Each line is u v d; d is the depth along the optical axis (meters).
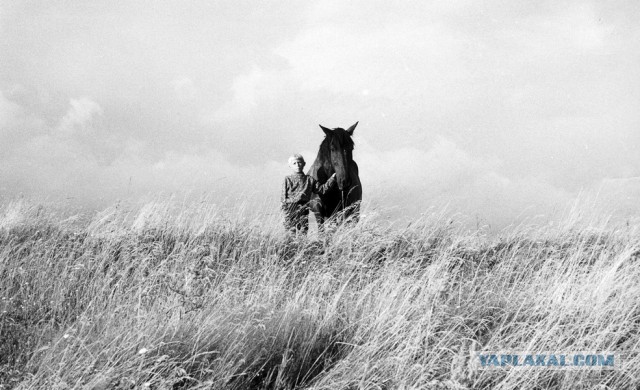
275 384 3.95
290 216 8.73
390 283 5.52
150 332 4.20
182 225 8.28
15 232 8.00
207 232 7.98
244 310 4.88
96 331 4.54
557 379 4.10
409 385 3.73
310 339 4.50
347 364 4.02
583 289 5.21
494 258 6.93
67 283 5.76
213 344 4.27
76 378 3.64
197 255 6.67
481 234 7.76
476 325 4.95
